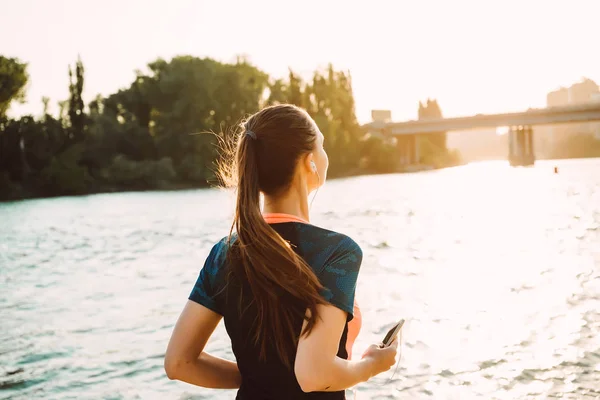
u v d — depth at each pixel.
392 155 98.62
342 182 70.25
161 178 68.06
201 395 5.95
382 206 32.84
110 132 70.88
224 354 7.04
